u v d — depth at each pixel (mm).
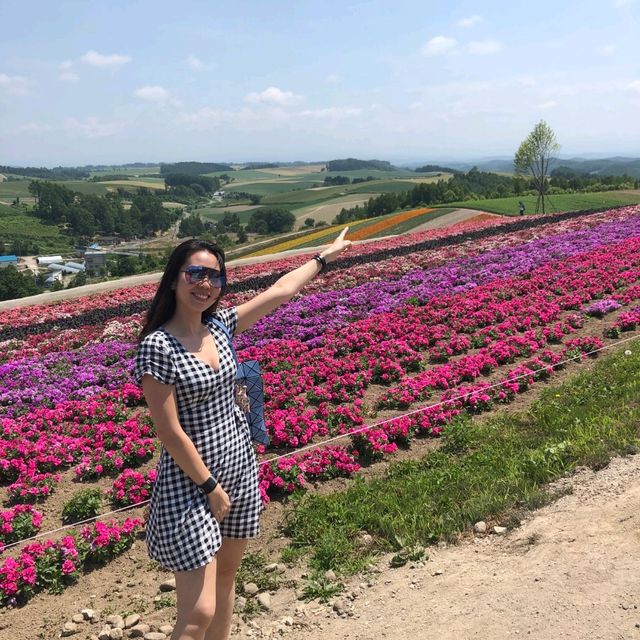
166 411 3600
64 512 7750
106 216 185500
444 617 4637
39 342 18781
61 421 11336
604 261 20312
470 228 38281
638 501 5594
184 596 3633
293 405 11008
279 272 27406
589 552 4980
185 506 3697
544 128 60625
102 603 5906
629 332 13773
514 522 5957
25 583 6047
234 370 3980
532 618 4336
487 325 15328
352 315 17250
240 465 3967
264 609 5395
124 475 8203
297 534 6707
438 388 11469
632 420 7781
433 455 8555
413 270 23969
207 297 3795
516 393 10781
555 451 7148
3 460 8953
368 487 7688
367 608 5074
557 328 13789
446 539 5980
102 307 23156
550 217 38094
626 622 4070
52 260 135875
